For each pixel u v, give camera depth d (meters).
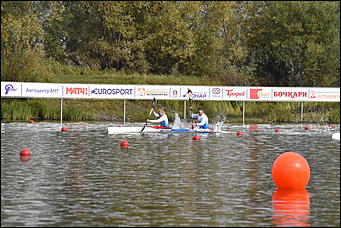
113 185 33.41
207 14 146.00
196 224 24.94
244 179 36.12
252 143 57.75
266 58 144.50
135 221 25.23
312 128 79.44
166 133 68.38
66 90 79.88
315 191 32.59
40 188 32.19
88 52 140.88
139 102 100.88
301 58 138.50
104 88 81.00
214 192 31.80
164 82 117.38
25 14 125.25
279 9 144.00
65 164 41.28
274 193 31.83
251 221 25.61
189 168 40.28
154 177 36.31
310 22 140.00
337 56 137.62
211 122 91.88
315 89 88.06
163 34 136.62
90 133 66.38
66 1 142.25
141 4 135.62
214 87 84.75
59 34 139.00
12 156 44.91
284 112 94.81
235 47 144.00
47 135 62.59
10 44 113.19
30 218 25.52
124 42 134.62
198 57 138.75
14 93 77.25
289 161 32.88
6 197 29.72
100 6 134.38
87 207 27.75
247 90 86.00
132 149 51.09
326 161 44.84
